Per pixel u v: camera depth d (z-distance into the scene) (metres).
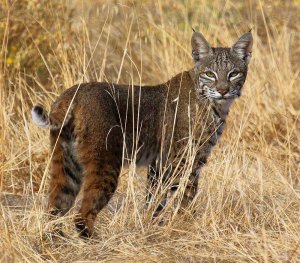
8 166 14.78
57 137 12.46
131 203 13.84
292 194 14.47
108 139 12.60
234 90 14.42
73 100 12.56
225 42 20.89
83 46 17.59
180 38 20.97
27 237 12.28
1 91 15.54
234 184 14.16
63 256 12.05
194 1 23.61
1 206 12.61
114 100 12.98
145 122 13.54
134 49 21.08
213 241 12.20
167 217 13.50
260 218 13.60
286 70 20.03
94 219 12.59
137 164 13.72
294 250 11.73
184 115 14.00
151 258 11.69
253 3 24.23
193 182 14.05
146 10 22.86
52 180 12.65
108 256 11.92
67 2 19.83
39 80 18.45
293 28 23.62
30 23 18.64
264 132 17.86
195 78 14.34
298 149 17.38
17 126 16.28
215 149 16.64
